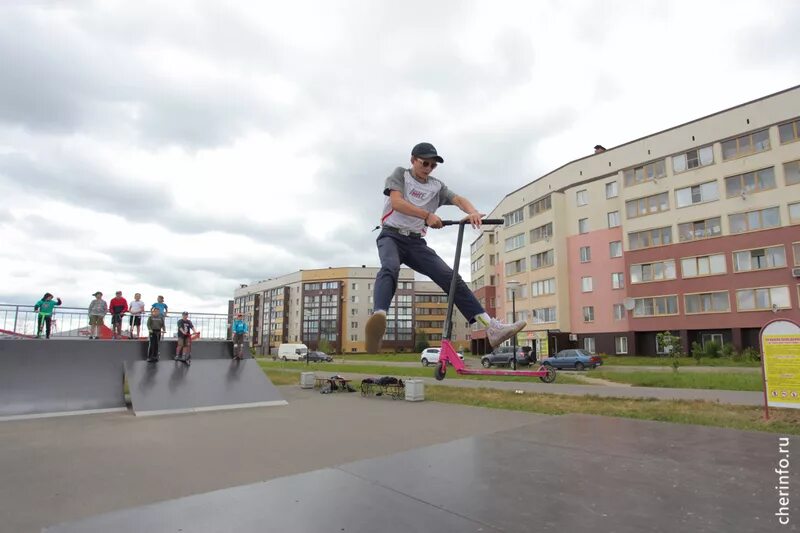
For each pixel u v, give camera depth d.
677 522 3.66
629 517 3.78
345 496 4.49
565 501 4.21
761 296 31.92
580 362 29.44
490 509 4.04
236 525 3.74
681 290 35.88
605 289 41.62
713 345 31.86
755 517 3.74
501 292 55.47
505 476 5.11
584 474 5.15
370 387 16.97
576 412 10.73
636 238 38.94
